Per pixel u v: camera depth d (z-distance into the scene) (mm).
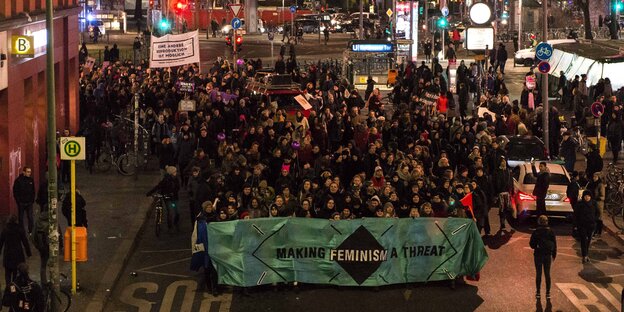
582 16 89625
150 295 19703
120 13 93062
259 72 49438
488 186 25453
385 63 57250
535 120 35406
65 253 19250
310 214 21062
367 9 119625
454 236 20312
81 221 20953
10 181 25078
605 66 44750
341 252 20016
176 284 20484
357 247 20000
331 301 19312
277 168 27094
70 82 36094
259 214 21141
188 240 24172
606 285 20484
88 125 32031
